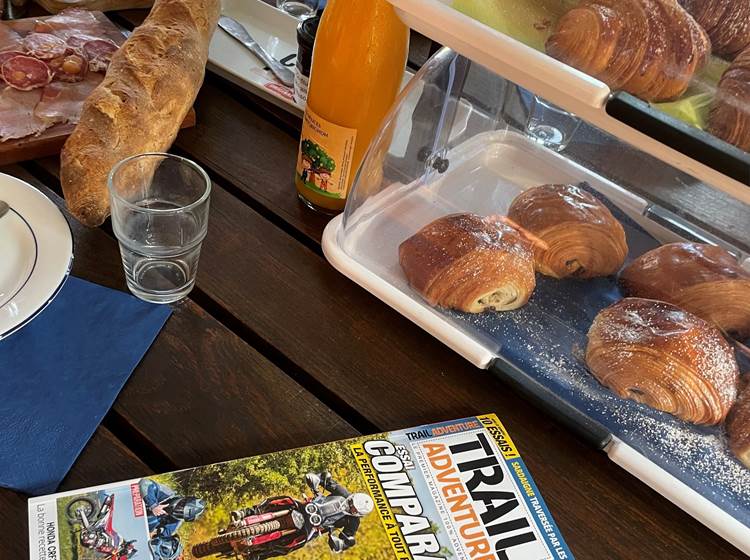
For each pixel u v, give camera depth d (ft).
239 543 1.49
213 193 2.31
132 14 2.99
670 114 1.51
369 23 1.99
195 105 2.63
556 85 1.50
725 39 1.57
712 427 1.81
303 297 2.08
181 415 1.74
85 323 1.86
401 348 2.02
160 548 1.46
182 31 2.38
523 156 2.28
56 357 1.77
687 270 1.91
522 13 1.63
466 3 1.62
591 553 1.67
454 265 1.97
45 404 1.68
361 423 1.83
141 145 2.10
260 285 2.08
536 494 1.72
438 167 2.25
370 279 2.07
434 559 1.55
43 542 1.43
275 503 1.57
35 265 1.86
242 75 2.72
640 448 1.83
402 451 1.73
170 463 1.65
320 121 2.14
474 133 2.29
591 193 2.14
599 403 1.86
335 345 1.98
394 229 2.18
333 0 2.05
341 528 1.56
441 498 1.66
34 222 1.94
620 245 2.01
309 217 2.33
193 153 2.44
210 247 2.15
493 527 1.63
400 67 2.12
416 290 2.04
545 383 1.91
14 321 1.73
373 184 2.15
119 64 2.20
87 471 1.59
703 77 1.55
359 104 2.09
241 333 1.97
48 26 2.58
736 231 1.94
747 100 1.47
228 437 1.72
